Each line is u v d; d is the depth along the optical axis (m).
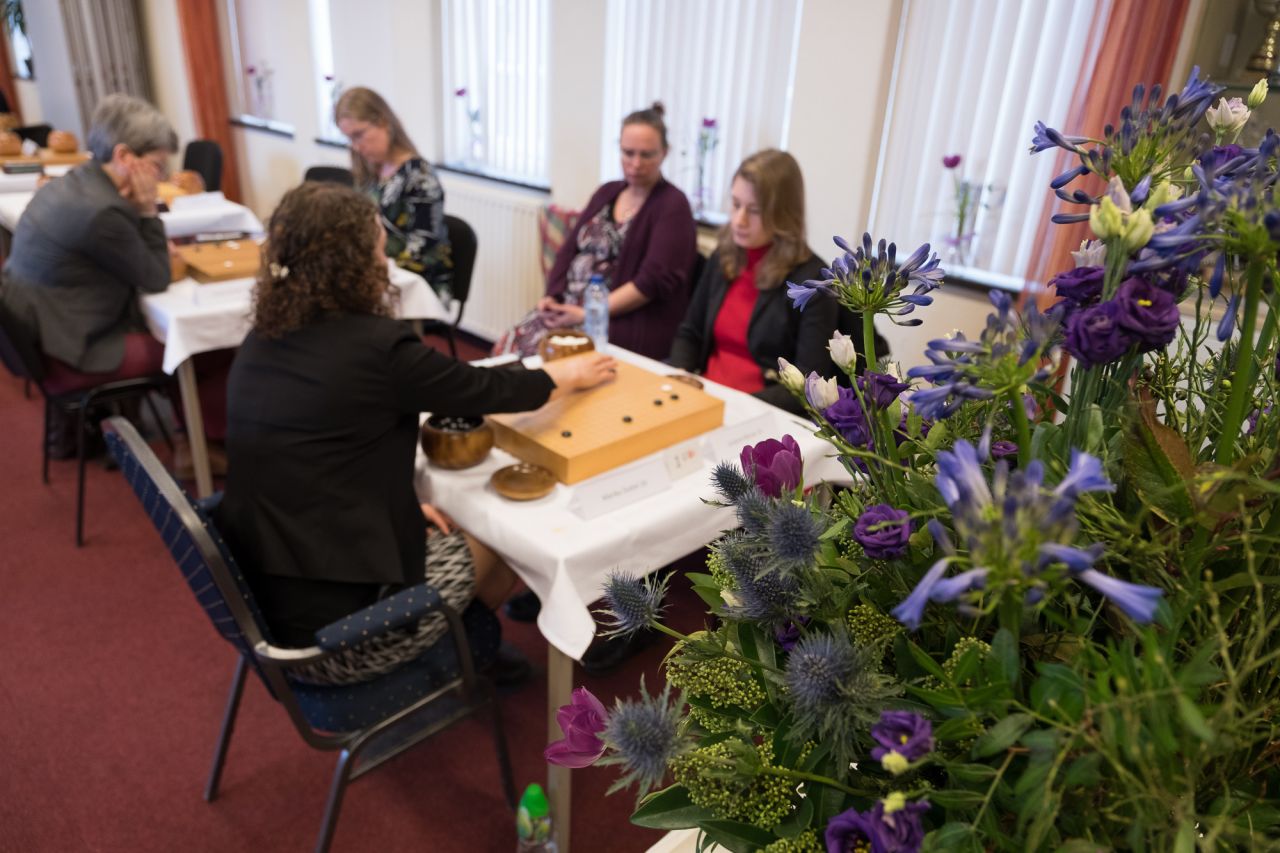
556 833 1.65
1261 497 0.46
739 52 3.11
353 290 1.48
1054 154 2.48
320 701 1.51
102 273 2.55
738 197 2.19
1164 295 0.44
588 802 1.84
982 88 2.62
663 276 2.81
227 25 5.46
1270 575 0.46
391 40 4.32
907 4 2.67
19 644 2.23
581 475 1.57
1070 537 0.37
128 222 2.52
